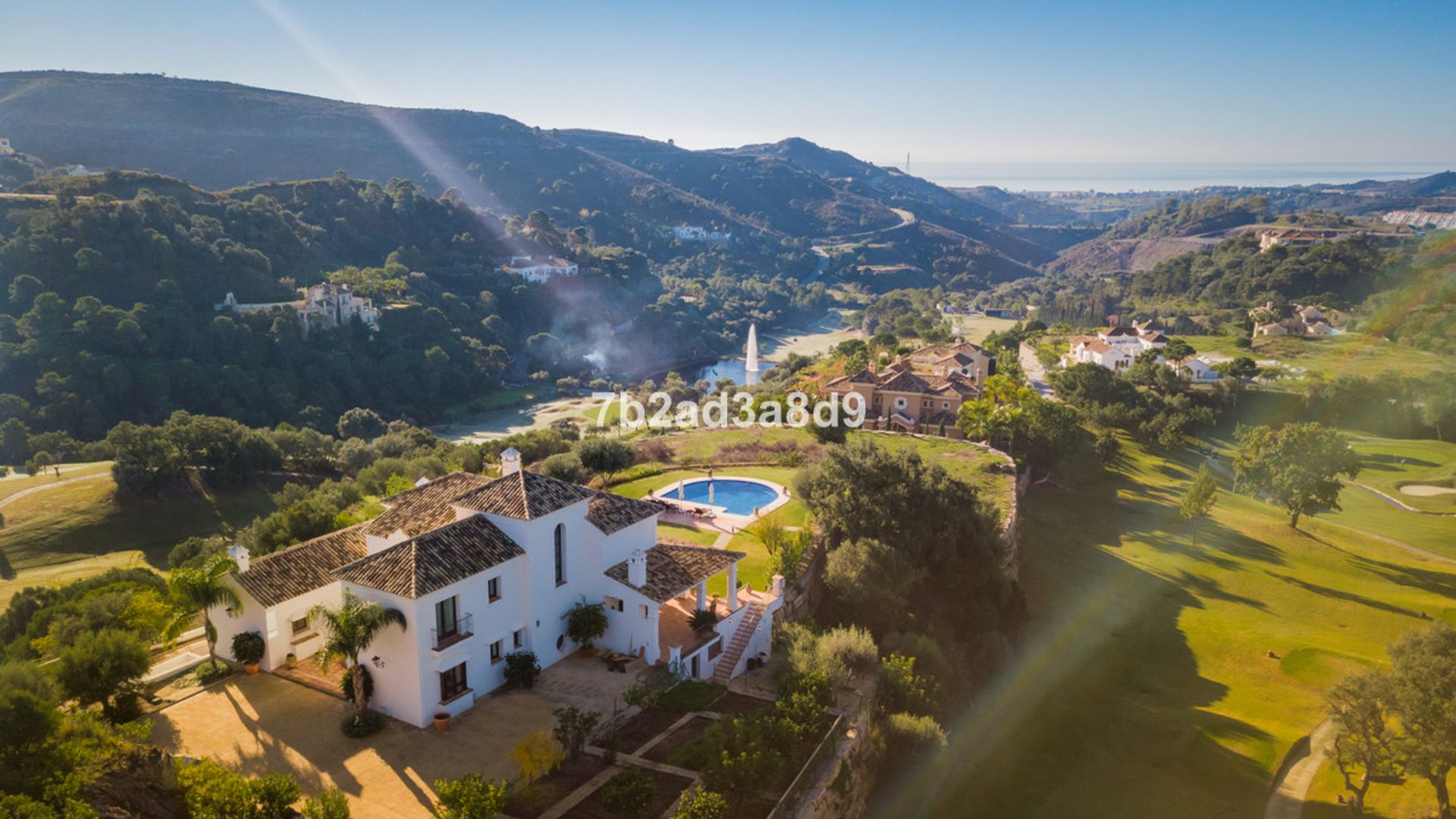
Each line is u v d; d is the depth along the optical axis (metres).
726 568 46.53
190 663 42.28
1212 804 46.97
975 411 104.81
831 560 55.44
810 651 43.38
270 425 168.38
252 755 34.41
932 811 41.75
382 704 37.91
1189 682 63.03
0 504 108.25
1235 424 158.00
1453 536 100.50
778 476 79.94
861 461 61.34
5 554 99.69
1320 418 158.50
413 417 193.38
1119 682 62.00
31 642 46.50
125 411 155.75
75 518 107.25
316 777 32.94
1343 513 110.75
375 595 36.84
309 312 192.75
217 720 36.91
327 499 76.25
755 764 30.86
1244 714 57.91
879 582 53.31
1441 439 150.88
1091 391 146.88
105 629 39.47
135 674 36.75
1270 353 191.25
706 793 28.66
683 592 45.56
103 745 29.39
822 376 149.00
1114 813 45.53
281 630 41.97
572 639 43.62
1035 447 103.38
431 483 49.88
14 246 171.75
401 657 36.78
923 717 42.19
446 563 37.97
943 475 63.06
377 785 32.50
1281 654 66.44
